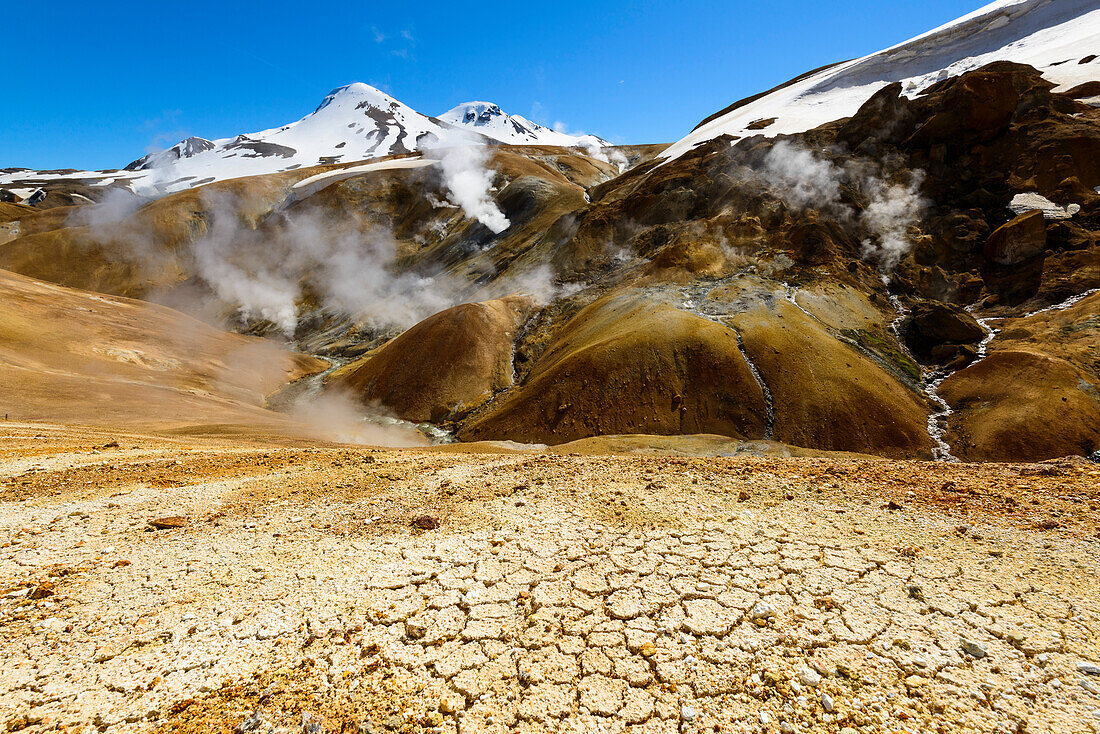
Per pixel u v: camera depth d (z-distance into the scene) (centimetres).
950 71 11006
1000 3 12925
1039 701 411
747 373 4800
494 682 454
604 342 5466
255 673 454
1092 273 5222
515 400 5528
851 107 11119
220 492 939
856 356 4878
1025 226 5728
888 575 584
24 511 817
